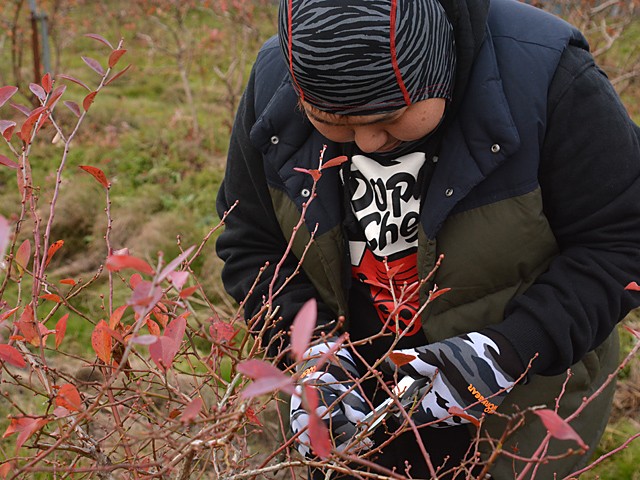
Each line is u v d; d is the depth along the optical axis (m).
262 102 1.52
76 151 5.67
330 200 1.47
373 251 1.49
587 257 1.39
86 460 1.66
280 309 1.58
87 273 3.87
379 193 1.44
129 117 6.58
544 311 1.36
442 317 1.47
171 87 7.75
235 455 1.27
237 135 1.62
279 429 1.96
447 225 1.41
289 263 1.67
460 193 1.34
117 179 5.26
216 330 1.23
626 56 7.23
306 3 1.13
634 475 2.33
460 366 1.34
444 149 1.36
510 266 1.40
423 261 1.41
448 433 1.59
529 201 1.35
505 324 1.38
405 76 1.14
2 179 5.10
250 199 1.64
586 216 1.38
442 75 1.21
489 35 1.34
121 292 3.49
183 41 8.91
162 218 4.39
